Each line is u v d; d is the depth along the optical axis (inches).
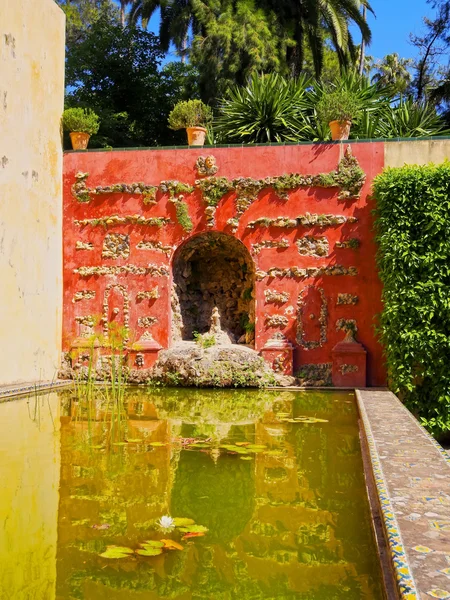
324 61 948.0
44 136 366.3
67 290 392.5
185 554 100.2
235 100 481.4
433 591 72.0
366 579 92.0
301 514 121.1
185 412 253.8
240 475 148.6
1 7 311.3
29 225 343.6
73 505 123.1
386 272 326.3
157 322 382.6
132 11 908.0
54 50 383.6
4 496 128.2
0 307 308.3
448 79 919.0
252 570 94.7
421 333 309.6
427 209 317.4
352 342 359.3
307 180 370.9
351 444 187.0
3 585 87.2
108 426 215.0
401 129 457.4
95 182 392.8
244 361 353.1
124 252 389.1
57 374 379.2
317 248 369.7
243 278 421.4
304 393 331.9
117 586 87.9
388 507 106.5
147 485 138.2
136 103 804.6
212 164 380.5
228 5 733.3
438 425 306.7
